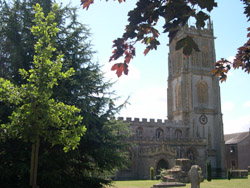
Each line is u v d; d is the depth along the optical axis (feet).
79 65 80.12
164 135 252.83
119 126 82.48
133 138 209.46
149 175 190.60
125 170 196.85
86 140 75.20
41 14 51.57
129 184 139.64
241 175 203.00
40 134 49.08
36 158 47.67
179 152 219.20
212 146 271.90
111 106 81.61
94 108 76.18
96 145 76.84
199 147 230.27
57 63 50.98
